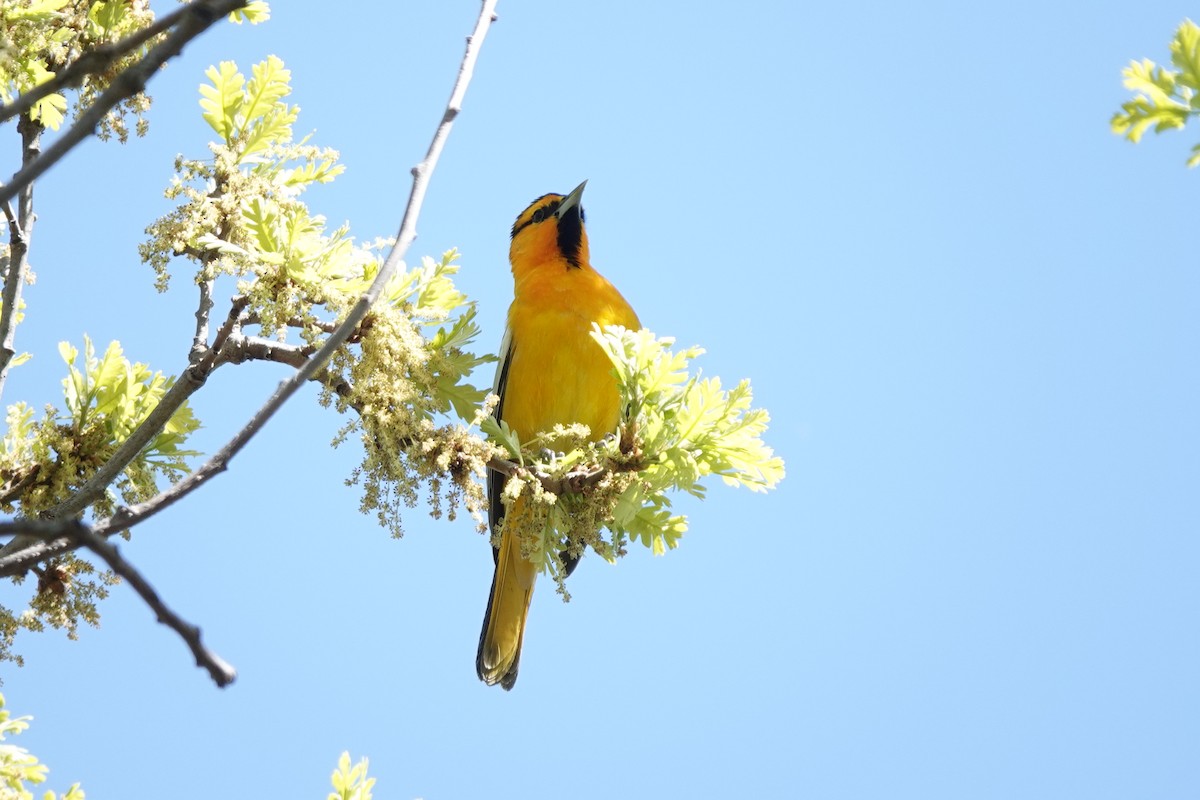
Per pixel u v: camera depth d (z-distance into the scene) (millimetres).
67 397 10000
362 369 9531
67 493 9797
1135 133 6531
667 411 10234
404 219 6754
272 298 9445
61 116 10062
